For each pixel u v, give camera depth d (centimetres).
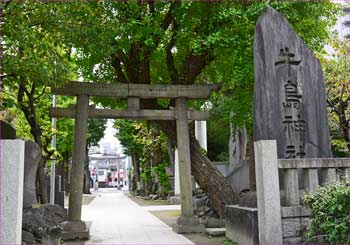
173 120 1245
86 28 911
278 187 714
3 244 544
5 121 707
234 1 1118
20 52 855
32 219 712
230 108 1314
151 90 1121
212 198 1224
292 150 829
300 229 720
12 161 564
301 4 1147
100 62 1330
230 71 1326
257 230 751
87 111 1069
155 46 1196
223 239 975
